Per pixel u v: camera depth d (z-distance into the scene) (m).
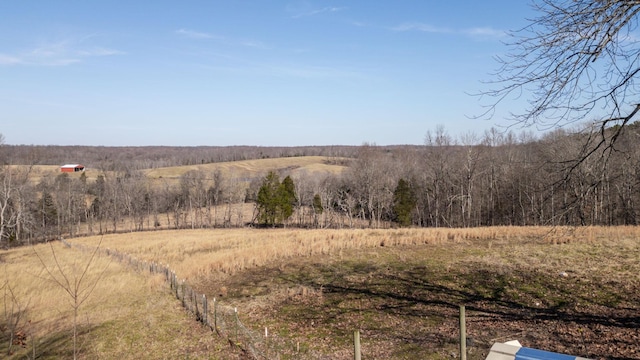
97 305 18.06
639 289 14.94
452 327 12.90
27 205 51.38
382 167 68.69
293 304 17.20
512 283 17.45
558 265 19.69
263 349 12.16
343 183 74.81
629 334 10.94
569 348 10.41
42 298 19.00
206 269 24.80
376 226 63.97
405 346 11.66
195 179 80.75
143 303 18.22
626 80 5.82
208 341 13.25
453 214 60.72
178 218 75.38
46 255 36.28
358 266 24.20
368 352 11.43
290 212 69.12
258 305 17.39
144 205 78.38
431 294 16.98
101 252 35.94
